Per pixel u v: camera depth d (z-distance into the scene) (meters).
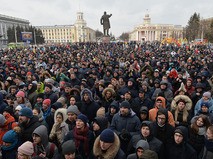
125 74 11.21
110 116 5.68
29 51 31.56
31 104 7.45
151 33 124.62
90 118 6.01
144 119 5.45
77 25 136.38
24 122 4.62
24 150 3.45
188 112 5.70
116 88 8.20
